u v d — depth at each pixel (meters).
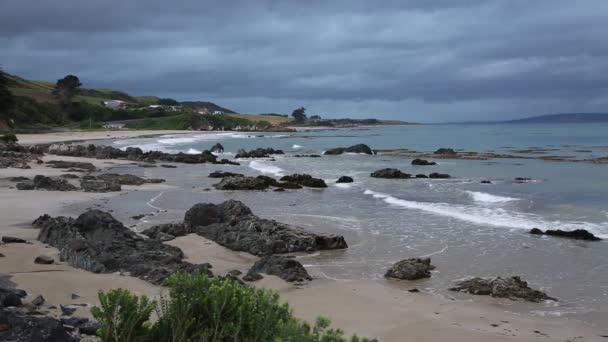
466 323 12.63
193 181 42.25
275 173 50.31
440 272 17.27
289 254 19.50
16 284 13.33
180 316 7.28
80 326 10.14
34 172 43.75
